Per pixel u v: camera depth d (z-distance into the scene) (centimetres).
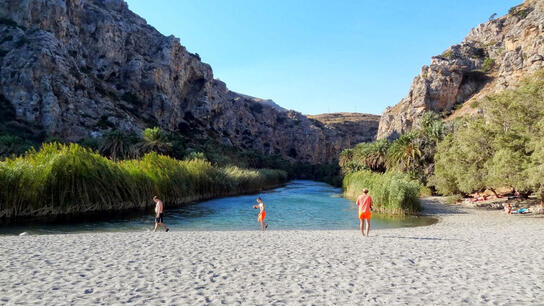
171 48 15562
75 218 2773
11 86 9100
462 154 3981
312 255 1060
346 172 9219
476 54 15175
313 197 5806
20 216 2648
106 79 12950
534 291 671
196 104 16900
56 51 10156
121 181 3416
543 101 3228
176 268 862
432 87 13675
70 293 636
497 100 3616
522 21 13412
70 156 3003
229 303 591
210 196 5569
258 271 842
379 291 671
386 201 3459
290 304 588
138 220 2819
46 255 1013
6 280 723
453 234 1692
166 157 4669
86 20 13138
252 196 6041
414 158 5909
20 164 2742
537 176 2666
